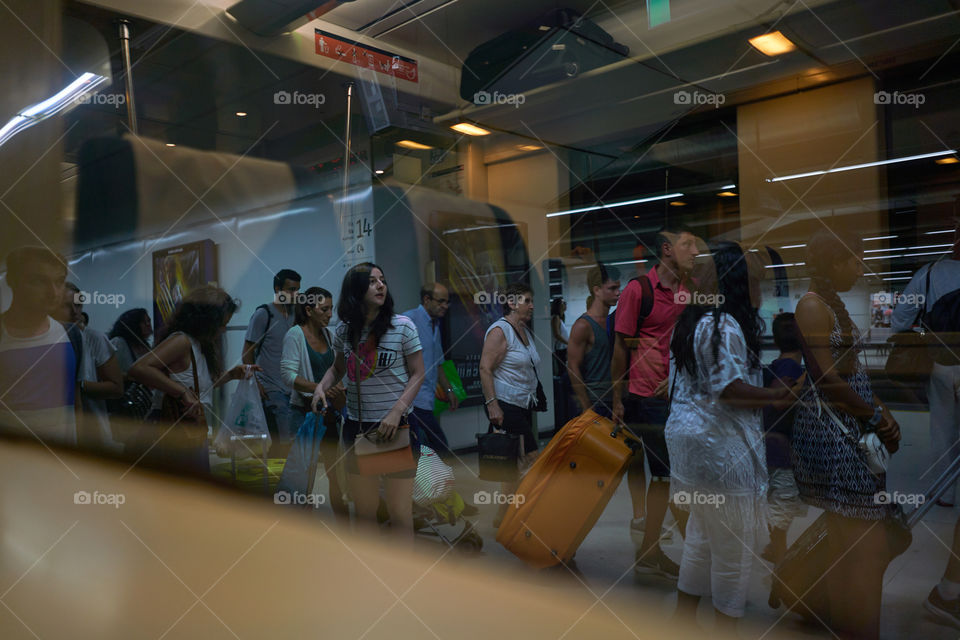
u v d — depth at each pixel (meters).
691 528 1.93
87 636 1.79
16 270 2.51
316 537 2.49
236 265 4.24
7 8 2.66
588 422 2.34
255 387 3.02
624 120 4.87
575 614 2.07
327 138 5.18
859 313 3.17
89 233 3.89
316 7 4.29
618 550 2.69
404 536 2.46
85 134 4.11
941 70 4.00
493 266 4.96
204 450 2.42
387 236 4.46
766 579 2.34
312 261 4.42
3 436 2.46
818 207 4.52
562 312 5.16
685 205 5.00
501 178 5.14
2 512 2.32
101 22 4.21
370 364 2.39
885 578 2.32
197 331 2.38
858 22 3.95
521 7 4.77
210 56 4.73
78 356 2.60
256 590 2.03
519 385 3.09
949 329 2.75
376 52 5.00
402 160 4.82
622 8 4.57
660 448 2.56
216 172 4.28
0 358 2.47
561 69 4.53
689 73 4.53
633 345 2.72
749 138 4.76
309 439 2.75
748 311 1.87
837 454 1.74
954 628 1.97
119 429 2.59
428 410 3.27
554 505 2.30
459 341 4.70
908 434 3.21
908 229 4.21
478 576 2.38
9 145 2.66
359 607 2.02
